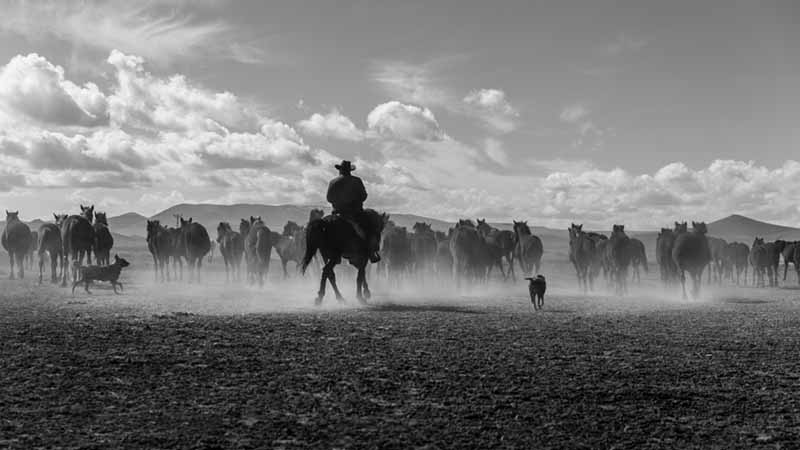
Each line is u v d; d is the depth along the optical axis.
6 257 57.09
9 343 12.22
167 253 35.91
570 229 34.84
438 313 19.31
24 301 21.56
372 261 22.62
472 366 11.35
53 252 31.66
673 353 13.22
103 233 34.31
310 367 11.02
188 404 8.77
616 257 31.03
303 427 7.99
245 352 12.09
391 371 10.84
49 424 7.78
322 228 21.48
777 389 10.38
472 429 8.09
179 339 13.16
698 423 8.61
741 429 8.39
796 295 31.64
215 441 7.39
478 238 31.86
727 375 11.26
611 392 9.88
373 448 7.37
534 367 11.41
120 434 7.53
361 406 8.91
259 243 31.77
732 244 45.34
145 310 18.97
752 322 18.56
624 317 19.48
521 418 8.59
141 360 11.02
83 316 16.86
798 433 8.26
